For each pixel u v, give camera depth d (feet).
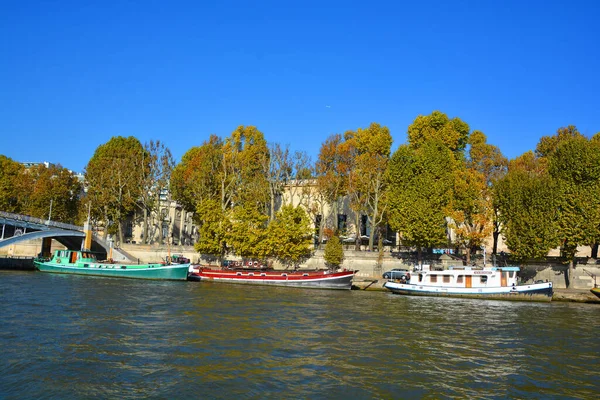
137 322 98.73
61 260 230.27
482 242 199.72
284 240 222.69
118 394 57.31
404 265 215.72
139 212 314.96
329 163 241.76
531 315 131.34
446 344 88.74
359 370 70.03
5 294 132.36
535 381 67.97
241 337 87.92
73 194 304.50
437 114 238.48
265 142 268.82
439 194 203.00
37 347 75.72
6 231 287.28
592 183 181.16
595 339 97.30
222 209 245.04
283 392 59.82
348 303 144.66
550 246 181.16
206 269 213.87
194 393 58.34
